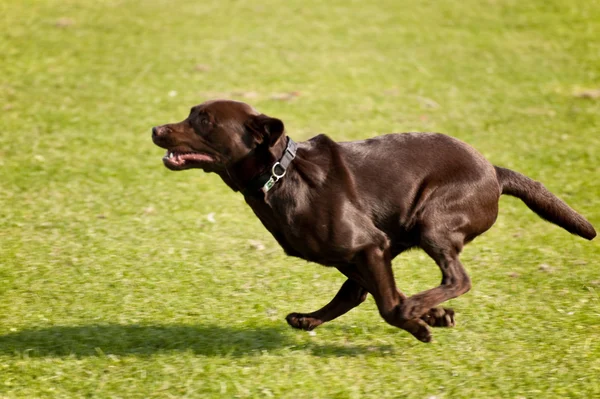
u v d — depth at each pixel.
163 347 8.46
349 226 7.83
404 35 25.66
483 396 7.22
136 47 23.62
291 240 8.00
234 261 11.24
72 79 20.83
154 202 13.76
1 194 13.91
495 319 9.10
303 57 23.22
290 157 7.86
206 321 9.22
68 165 15.36
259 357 8.11
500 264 11.19
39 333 8.83
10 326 9.05
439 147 8.33
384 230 8.23
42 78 20.84
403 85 21.20
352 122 18.30
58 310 9.54
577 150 16.53
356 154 8.18
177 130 7.95
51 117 18.06
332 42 24.77
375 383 7.52
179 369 7.85
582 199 13.96
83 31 25.08
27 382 7.66
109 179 14.77
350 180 8.00
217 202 13.88
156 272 10.77
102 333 8.80
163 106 18.95
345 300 8.71
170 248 11.72
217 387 7.43
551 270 10.81
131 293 10.08
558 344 8.31
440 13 28.09
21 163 15.38
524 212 13.62
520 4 28.86
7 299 9.88
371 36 25.48
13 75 21.03
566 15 27.50
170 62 22.34
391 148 8.27
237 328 8.98
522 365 7.82
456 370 7.75
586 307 9.40
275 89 20.47
